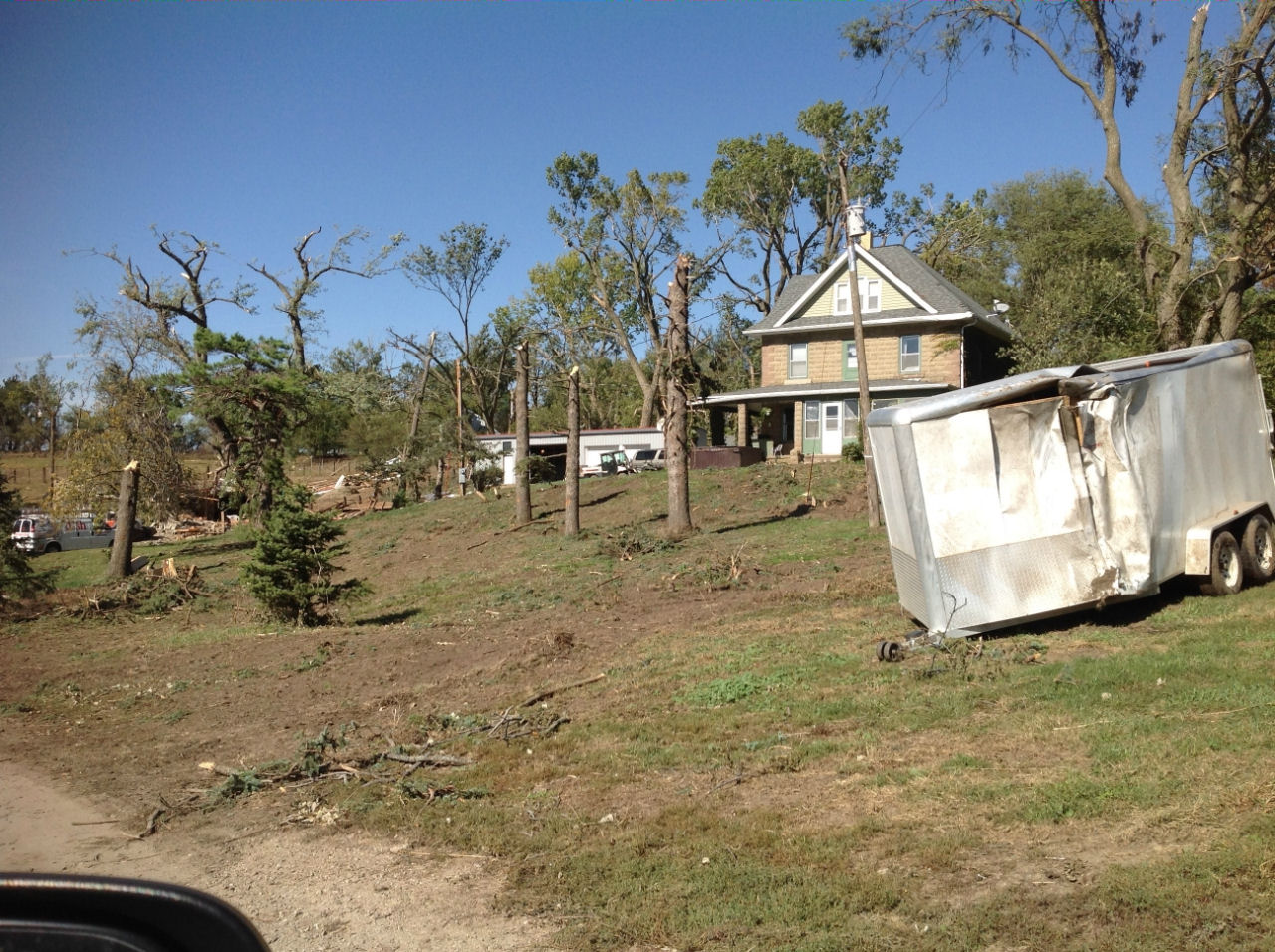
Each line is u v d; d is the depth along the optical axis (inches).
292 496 789.2
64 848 324.8
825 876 231.1
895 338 1592.0
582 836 280.8
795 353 1669.5
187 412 1521.9
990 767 284.2
